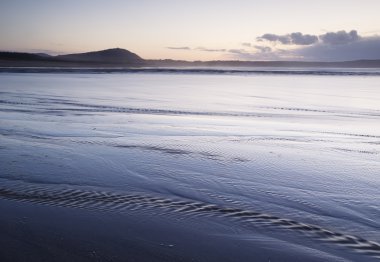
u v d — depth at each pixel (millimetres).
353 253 5098
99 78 58812
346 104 26578
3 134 13758
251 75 95125
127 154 10859
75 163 9781
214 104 25453
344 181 8586
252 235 5590
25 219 5910
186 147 11938
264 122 17750
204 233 5609
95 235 5395
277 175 8977
